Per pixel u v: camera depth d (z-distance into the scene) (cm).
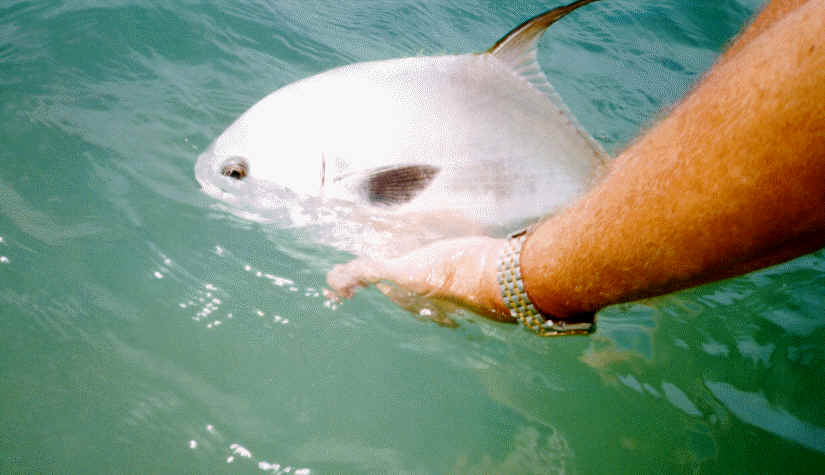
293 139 112
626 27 231
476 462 91
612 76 191
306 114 112
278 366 96
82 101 122
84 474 87
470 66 108
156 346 96
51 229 104
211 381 94
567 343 101
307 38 165
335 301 103
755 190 70
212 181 114
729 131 71
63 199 107
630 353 101
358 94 111
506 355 100
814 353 102
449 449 92
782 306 108
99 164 113
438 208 106
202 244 107
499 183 106
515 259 87
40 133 114
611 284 81
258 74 140
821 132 62
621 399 97
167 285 101
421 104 108
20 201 105
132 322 97
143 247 104
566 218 83
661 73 200
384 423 93
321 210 110
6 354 92
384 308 103
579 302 84
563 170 105
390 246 107
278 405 93
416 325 102
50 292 98
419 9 213
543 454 92
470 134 106
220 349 97
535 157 105
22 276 98
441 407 95
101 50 133
